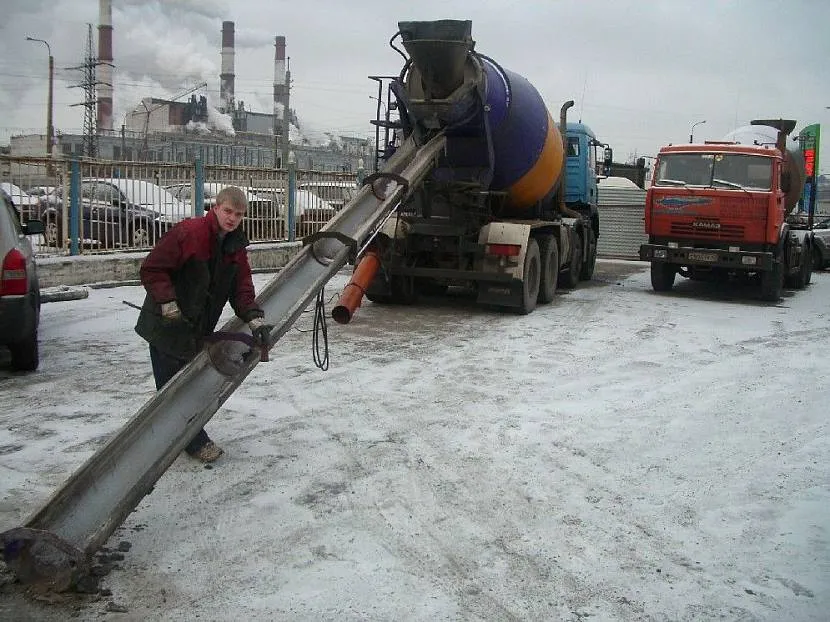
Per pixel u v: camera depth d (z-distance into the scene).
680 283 16.84
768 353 9.14
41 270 11.65
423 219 11.16
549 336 9.80
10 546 3.35
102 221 12.80
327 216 17.50
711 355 8.95
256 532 4.13
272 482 4.80
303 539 4.07
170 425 4.22
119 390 6.71
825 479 5.12
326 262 6.20
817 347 9.56
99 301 11.21
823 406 6.85
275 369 7.66
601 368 8.11
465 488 4.81
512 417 6.29
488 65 10.65
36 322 7.10
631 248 23.62
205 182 14.61
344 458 5.25
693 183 13.77
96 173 12.67
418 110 9.98
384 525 4.26
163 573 3.68
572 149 15.44
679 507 4.62
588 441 5.77
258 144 74.31
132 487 3.71
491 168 10.66
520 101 10.95
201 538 4.04
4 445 5.29
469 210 11.12
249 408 6.33
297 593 3.53
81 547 3.41
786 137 15.23
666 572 3.83
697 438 5.91
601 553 4.01
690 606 3.52
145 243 13.45
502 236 10.97
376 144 10.88
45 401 6.35
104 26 80.25
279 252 15.84
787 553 4.06
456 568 3.81
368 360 8.16
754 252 13.30
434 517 4.38
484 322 10.70
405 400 6.69
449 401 6.70
